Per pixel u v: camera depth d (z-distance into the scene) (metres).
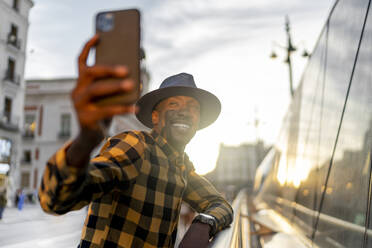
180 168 1.09
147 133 1.06
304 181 3.41
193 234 1.10
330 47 2.78
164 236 1.00
